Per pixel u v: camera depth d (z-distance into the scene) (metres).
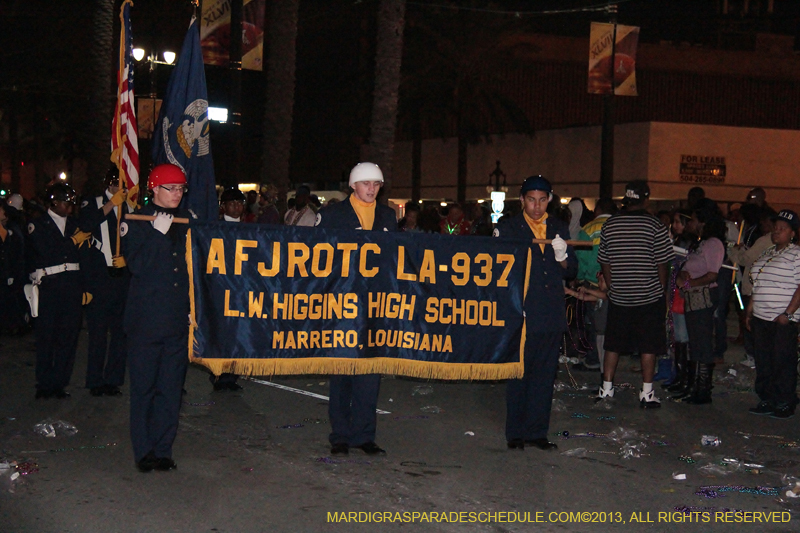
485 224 16.70
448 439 7.59
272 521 5.42
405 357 7.01
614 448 7.40
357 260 6.89
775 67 49.59
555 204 12.20
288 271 6.73
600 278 9.78
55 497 5.83
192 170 8.39
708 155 33.12
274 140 19.58
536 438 7.36
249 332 6.63
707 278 9.32
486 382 10.43
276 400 9.17
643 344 9.02
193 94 8.42
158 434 6.47
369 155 16.84
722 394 10.04
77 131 46.22
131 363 6.39
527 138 37.56
